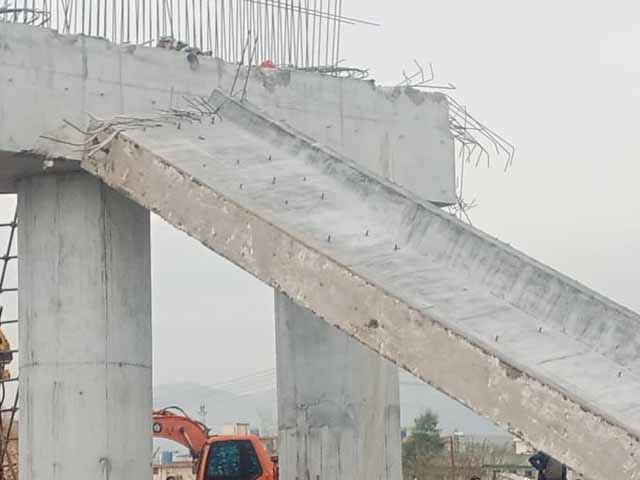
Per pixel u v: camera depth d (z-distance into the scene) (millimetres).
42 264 13352
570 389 9172
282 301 16156
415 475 48219
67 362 13047
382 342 10125
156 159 12195
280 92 14672
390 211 11992
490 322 10234
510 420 9211
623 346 10180
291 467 15836
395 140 15398
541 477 19375
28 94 12703
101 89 13234
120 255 13305
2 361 17125
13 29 12688
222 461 20125
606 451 8672
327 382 15672
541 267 10922
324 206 11914
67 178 13352
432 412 78812
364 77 15500
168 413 22609
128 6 14102
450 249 11422
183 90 13906
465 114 15859
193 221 11758
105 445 12922
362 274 10352
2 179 13734
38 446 13055
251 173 12422
